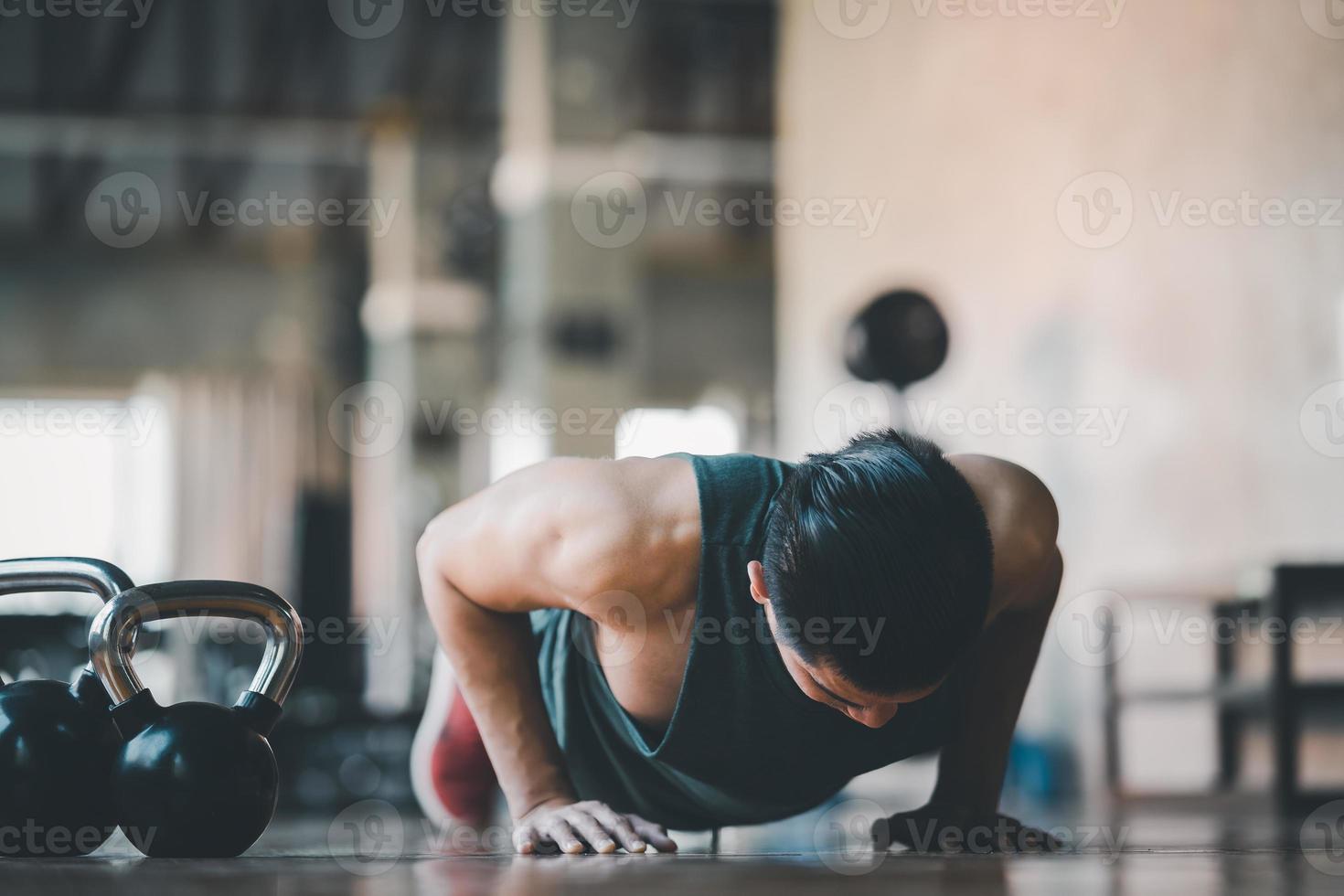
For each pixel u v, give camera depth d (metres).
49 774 1.61
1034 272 7.50
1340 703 4.55
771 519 1.68
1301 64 5.19
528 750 1.98
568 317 11.02
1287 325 5.32
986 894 1.20
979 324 8.19
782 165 11.44
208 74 13.45
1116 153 6.68
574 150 10.92
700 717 1.84
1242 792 5.62
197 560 15.39
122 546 15.20
